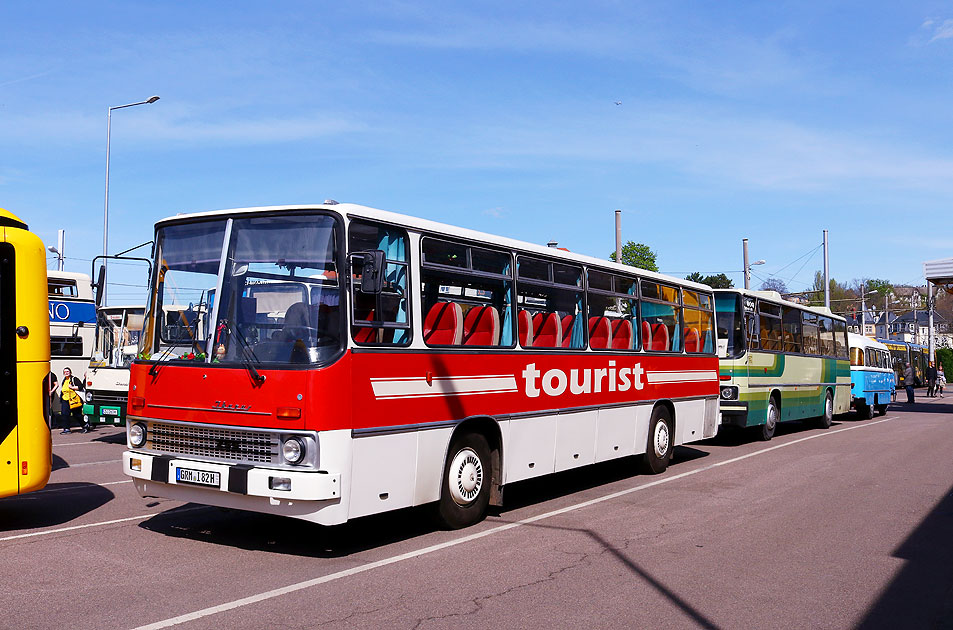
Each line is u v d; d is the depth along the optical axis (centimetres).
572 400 1060
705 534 866
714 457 1559
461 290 871
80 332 2308
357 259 738
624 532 871
